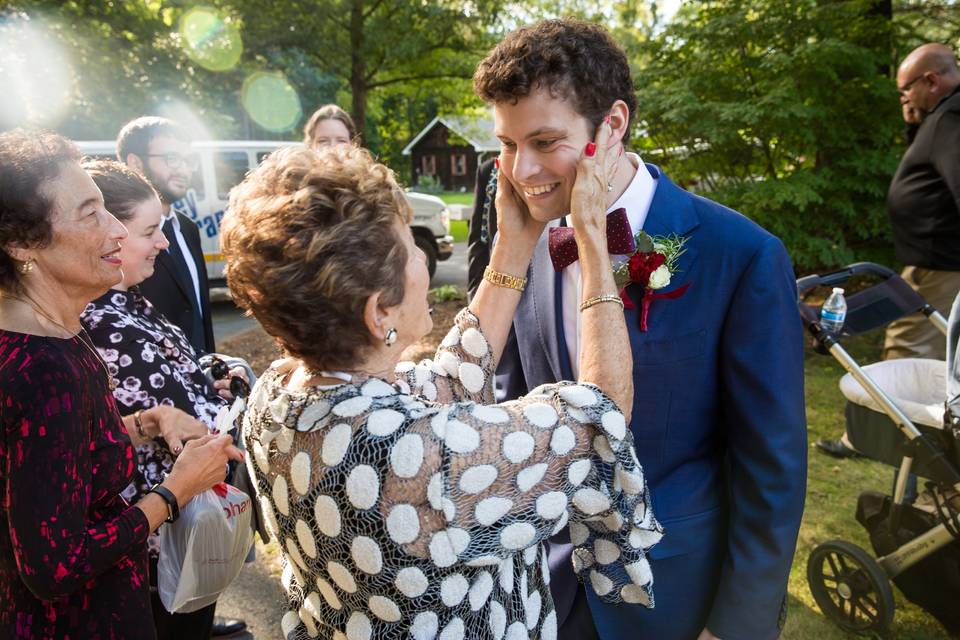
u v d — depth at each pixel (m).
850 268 2.33
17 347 1.12
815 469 3.45
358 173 0.90
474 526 0.88
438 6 10.27
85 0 12.00
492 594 0.99
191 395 1.70
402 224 0.92
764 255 1.22
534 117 1.12
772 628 1.29
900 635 2.35
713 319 1.25
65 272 1.19
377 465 0.85
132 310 1.74
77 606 1.21
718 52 5.33
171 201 2.69
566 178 1.16
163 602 1.59
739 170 5.66
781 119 4.96
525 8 10.73
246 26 10.92
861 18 5.06
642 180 1.31
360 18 10.55
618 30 9.20
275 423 0.94
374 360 0.96
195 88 13.74
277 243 0.85
